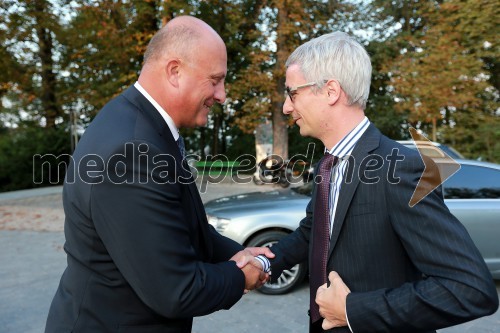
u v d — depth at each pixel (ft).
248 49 45.57
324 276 4.31
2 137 51.34
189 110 4.26
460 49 34.37
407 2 57.98
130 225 3.51
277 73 41.45
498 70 41.39
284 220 12.73
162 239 3.56
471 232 12.59
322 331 4.49
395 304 3.38
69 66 52.42
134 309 3.89
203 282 3.75
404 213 3.57
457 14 35.55
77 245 3.89
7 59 32.99
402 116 55.77
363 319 3.50
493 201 12.82
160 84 4.15
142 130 3.86
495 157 31.81
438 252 3.36
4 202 33.19
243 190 35.63
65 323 3.99
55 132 51.55
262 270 4.66
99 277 3.85
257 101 42.27
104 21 40.96
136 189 3.56
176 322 4.13
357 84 4.13
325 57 4.13
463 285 3.21
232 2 43.50
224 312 11.71
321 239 4.41
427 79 33.63
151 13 40.45
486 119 33.37
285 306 12.07
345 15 48.44
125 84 43.09
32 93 52.11
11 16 31.68
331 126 4.25
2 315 11.59
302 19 41.93
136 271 3.54
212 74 4.18
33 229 22.98
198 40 4.09
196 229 4.31
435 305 3.24
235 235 12.73
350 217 3.92
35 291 13.43
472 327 10.80
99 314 3.88
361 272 3.88
